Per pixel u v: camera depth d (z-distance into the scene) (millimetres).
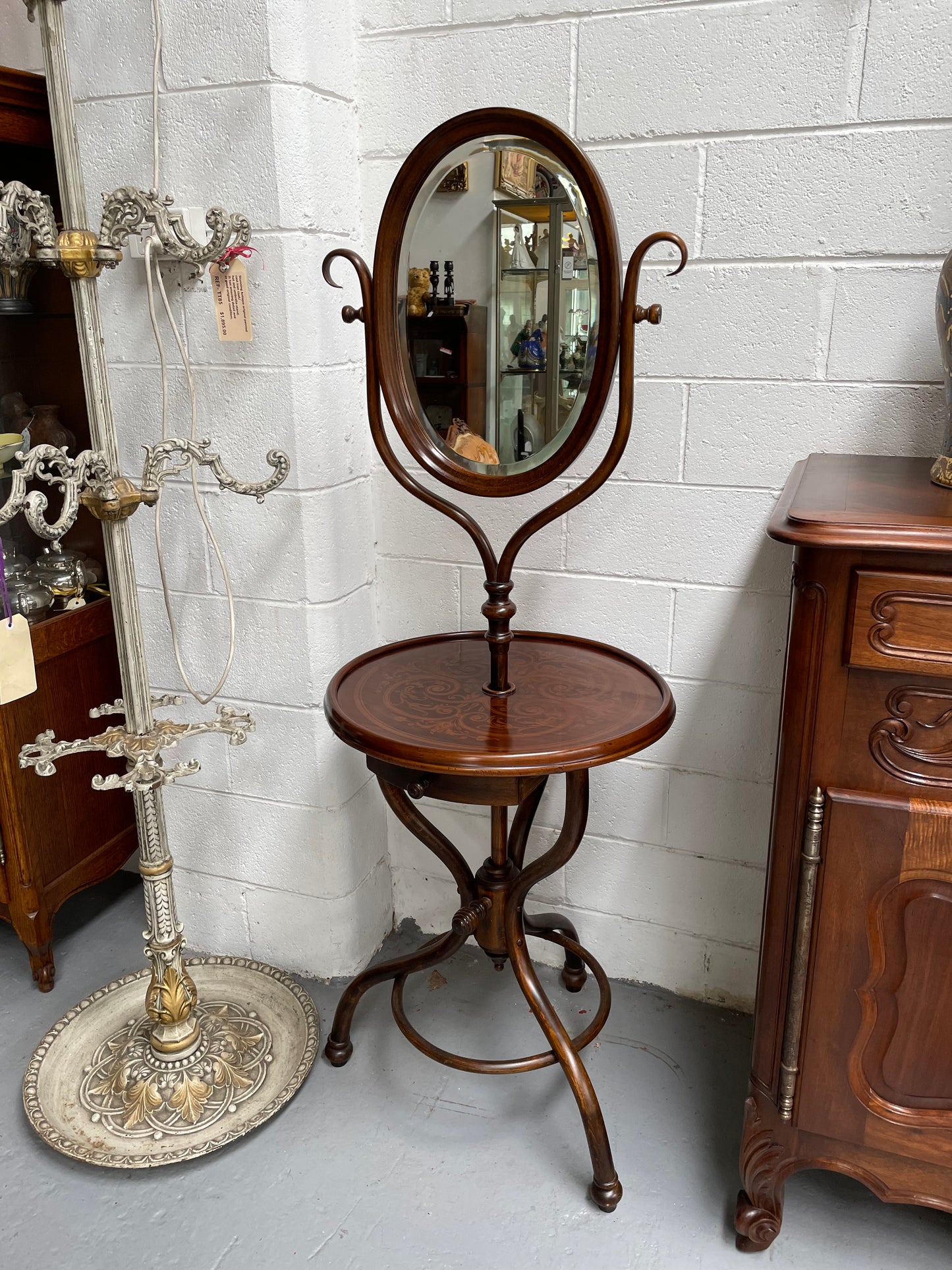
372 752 1094
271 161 1280
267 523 1444
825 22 1168
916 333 1238
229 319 1358
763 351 1306
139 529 1533
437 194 1107
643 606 1466
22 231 1109
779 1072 1102
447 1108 1409
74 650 1654
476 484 1190
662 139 1271
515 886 1275
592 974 1695
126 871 2025
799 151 1221
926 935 985
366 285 1129
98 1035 1494
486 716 1155
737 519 1381
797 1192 1275
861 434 1300
